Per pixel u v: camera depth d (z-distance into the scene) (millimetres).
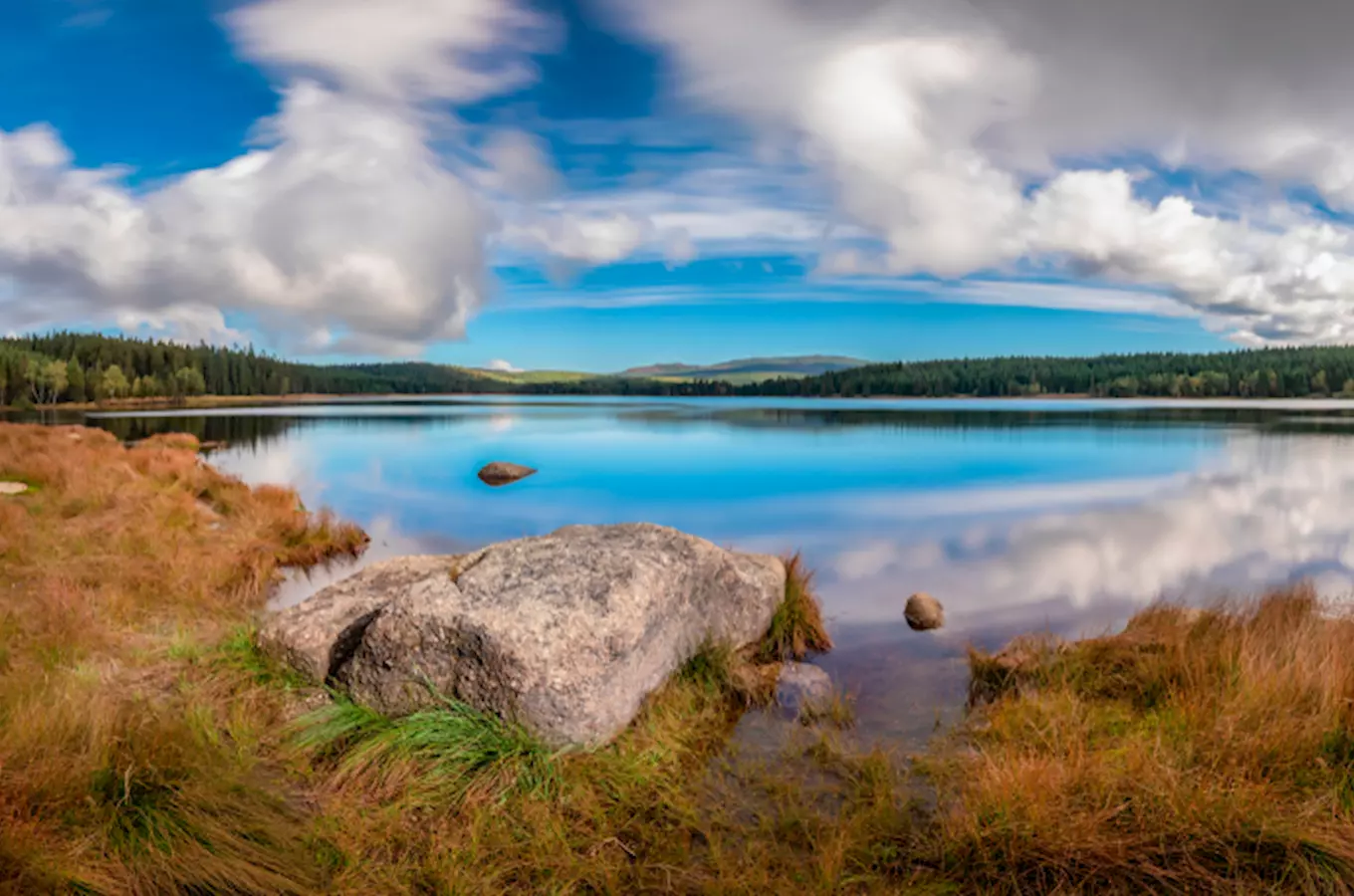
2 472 17594
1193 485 26953
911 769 5223
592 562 6426
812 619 8602
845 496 24672
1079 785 4391
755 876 3955
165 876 3635
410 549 15164
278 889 3727
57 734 4340
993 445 45406
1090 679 6676
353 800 4523
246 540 13547
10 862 3389
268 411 108188
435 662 5434
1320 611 8234
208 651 6652
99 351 165000
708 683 6617
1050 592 11641
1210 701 5555
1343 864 3752
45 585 8172
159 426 65250
